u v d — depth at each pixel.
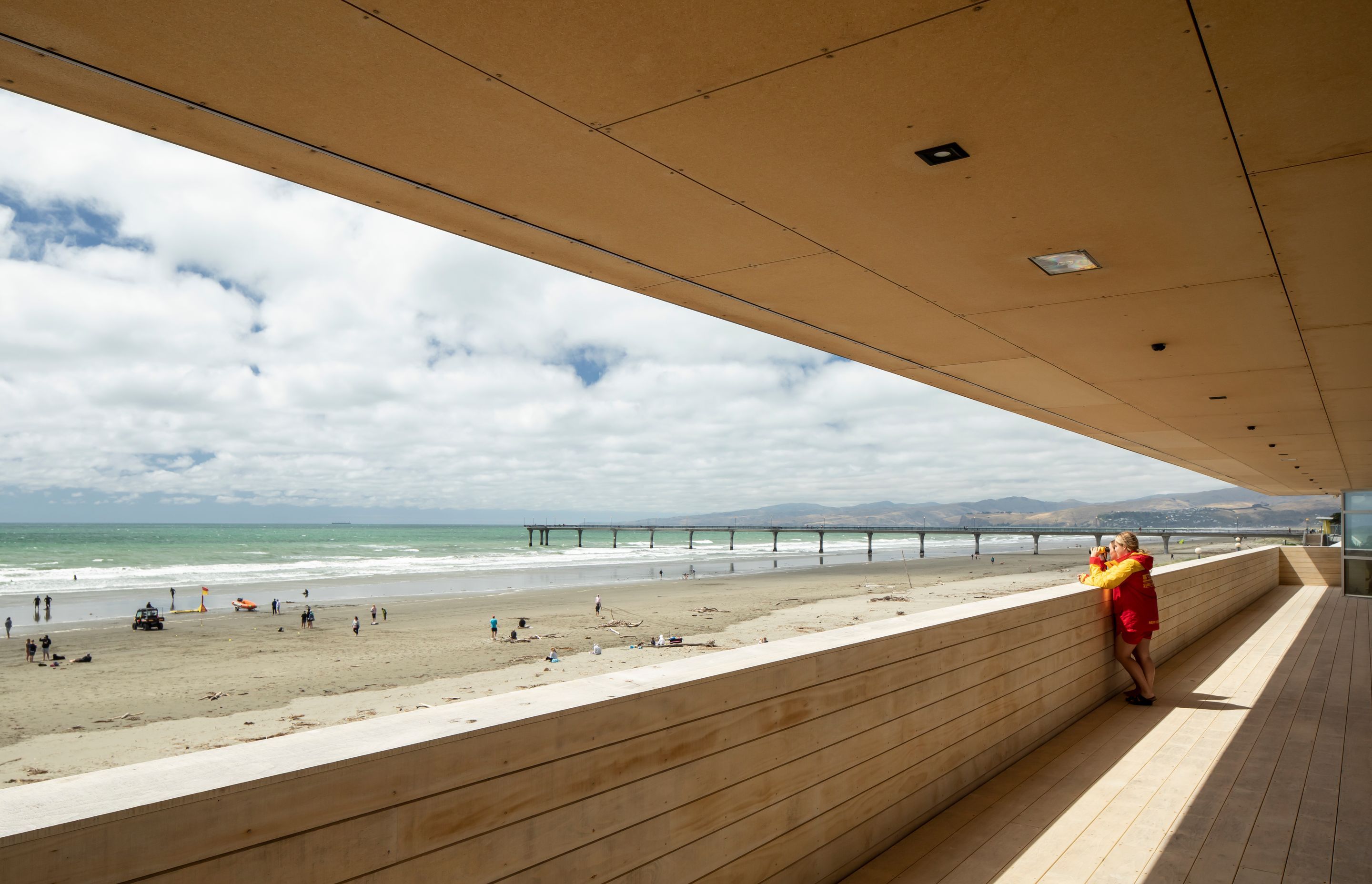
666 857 2.29
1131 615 5.96
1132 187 3.43
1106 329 5.90
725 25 2.30
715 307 5.49
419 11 2.20
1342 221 3.75
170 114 2.80
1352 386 7.75
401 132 2.95
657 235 4.07
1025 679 4.71
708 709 2.46
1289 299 5.04
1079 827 3.58
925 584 43.03
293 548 88.44
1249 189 3.43
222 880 1.39
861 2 2.19
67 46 2.35
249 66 2.48
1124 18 2.27
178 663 20.86
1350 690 6.42
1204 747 4.83
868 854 3.21
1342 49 2.40
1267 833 3.54
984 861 3.22
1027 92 2.68
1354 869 3.18
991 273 4.66
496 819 1.83
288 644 23.89
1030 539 161.12
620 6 2.20
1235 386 7.93
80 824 1.23
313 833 1.51
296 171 3.31
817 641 3.20
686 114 2.83
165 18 2.21
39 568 58.31
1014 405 9.45
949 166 3.25
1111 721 5.46
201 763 1.51
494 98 2.71
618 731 2.15
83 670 19.94
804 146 3.08
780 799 2.75
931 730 3.70
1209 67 2.52
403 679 18.39
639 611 31.20
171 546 89.38
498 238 4.14
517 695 2.14
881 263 4.49
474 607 33.72
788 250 4.28
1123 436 11.93
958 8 2.22
